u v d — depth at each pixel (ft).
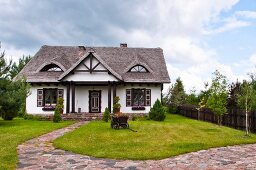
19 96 82.94
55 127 71.05
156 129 67.72
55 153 41.96
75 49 117.60
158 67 111.55
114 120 68.08
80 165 35.35
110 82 101.30
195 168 33.86
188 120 96.53
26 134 58.08
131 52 117.70
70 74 100.68
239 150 43.96
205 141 51.01
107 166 34.94
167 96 145.89
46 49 116.88
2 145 46.75
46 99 105.60
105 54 115.85
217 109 75.10
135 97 106.83
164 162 36.78
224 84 76.23
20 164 35.65
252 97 61.21
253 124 64.80
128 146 46.21
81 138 53.88
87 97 108.06
